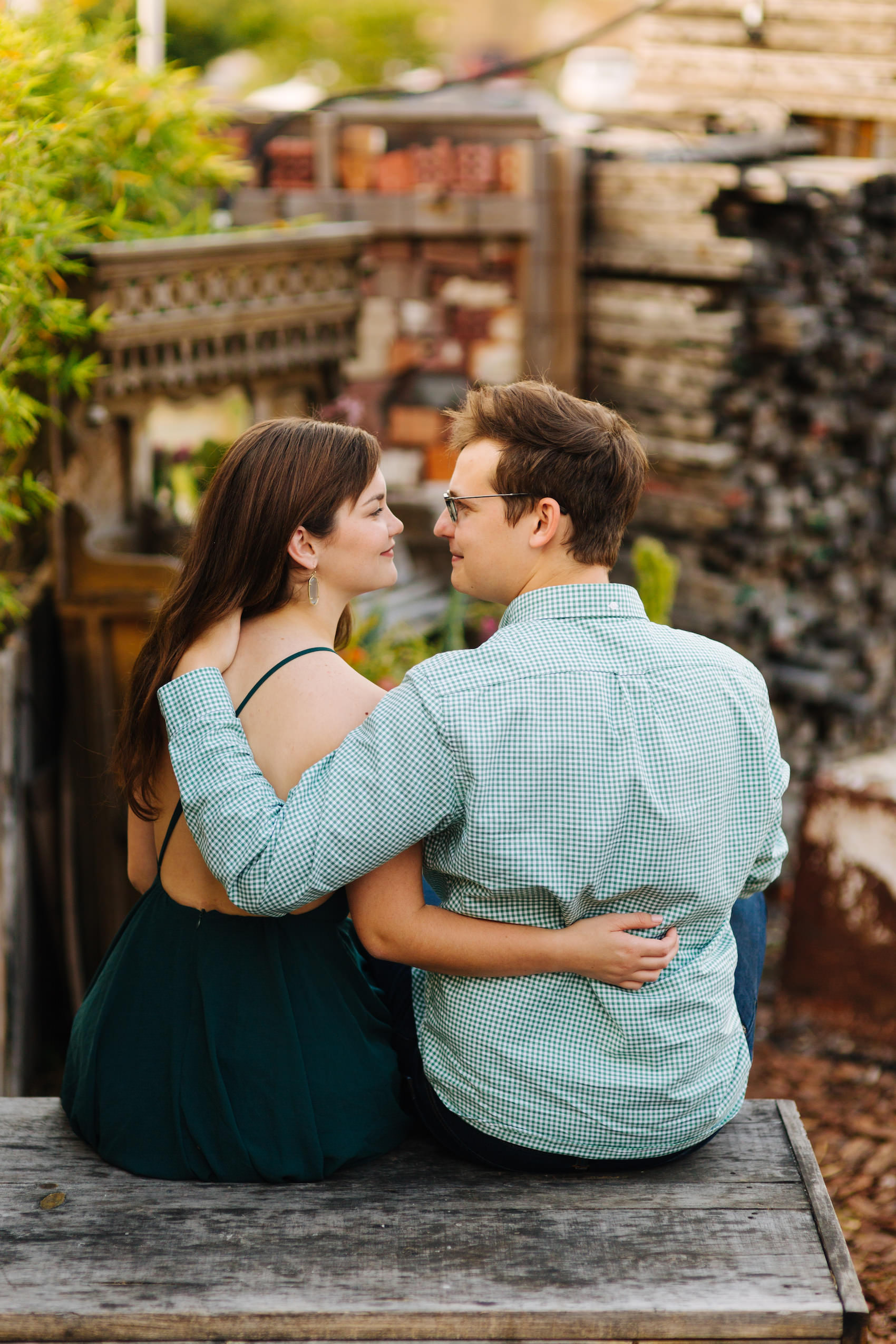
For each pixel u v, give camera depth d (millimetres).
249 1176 1693
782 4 4777
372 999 1794
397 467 5133
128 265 3047
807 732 5141
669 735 1494
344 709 1617
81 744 3297
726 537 4879
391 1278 1510
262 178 5059
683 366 4742
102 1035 1750
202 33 12344
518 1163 1682
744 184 4465
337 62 13008
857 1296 1479
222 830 1508
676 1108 1610
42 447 3254
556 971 1549
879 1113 3311
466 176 4859
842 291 4812
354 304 3797
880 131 5039
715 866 1553
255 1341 1465
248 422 3756
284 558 1646
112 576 3207
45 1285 1491
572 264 4902
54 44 2830
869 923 3641
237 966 1687
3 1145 1786
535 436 1545
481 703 1469
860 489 5207
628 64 6461
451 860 1533
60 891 3385
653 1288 1497
